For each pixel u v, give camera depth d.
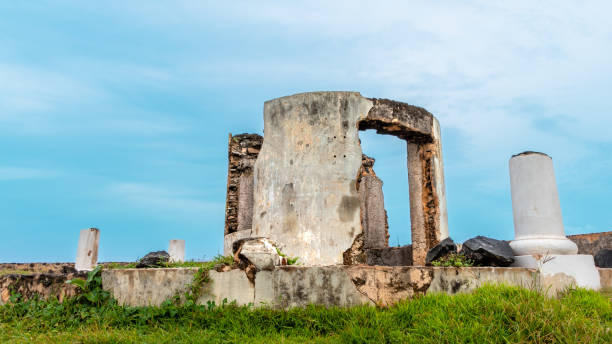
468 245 6.84
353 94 8.66
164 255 9.18
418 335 4.72
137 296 6.61
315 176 8.27
